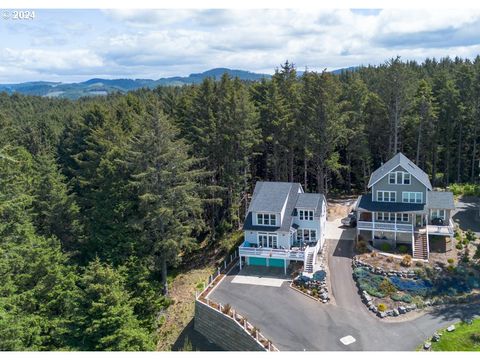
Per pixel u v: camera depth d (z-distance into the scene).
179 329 35.25
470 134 66.31
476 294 33.62
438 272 36.09
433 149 65.12
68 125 73.25
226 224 50.56
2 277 29.31
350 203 58.91
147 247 40.88
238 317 31.16
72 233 46.62
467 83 65.69
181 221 45.81
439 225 42.41
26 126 76.56
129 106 71.06
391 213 43.28
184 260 48.34
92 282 30.34
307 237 43.09
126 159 43.38
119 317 28.66
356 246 41.84
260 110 54.03
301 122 53.34
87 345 28.97
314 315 31.98
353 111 59.50
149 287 37.09
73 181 57.97
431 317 31.23
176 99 70.62
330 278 37.25
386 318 31.31
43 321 30.38
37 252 34.91
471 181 67.62
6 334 25.22
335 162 55.12
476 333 28.27
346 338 28.88
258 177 64.69
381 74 63.16
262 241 41.88
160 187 40.38
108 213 42.56
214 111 52.56
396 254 39.78
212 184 53.06
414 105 59.91
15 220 36.81
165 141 40.72
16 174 42.91
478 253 37.56
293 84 56.28
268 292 35.88
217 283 38.03
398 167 42.94
